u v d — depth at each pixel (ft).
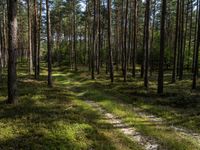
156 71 163.12
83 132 38.32
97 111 56.18
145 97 74.95
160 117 54.44
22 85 81.66
